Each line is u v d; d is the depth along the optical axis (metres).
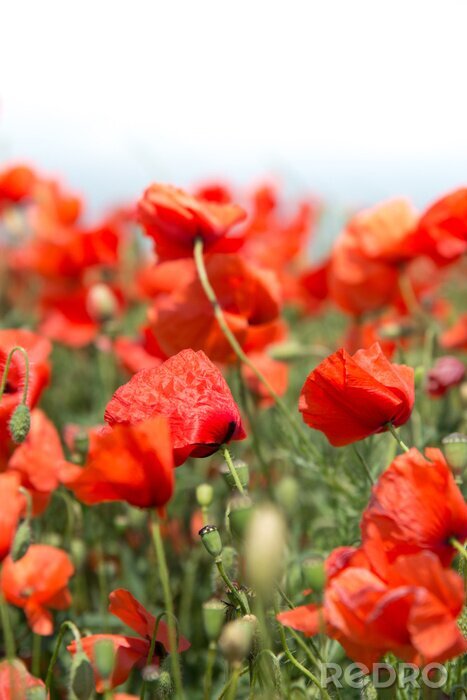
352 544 1.19
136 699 1.05
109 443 0.93
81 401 2.20
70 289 2.26
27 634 1.26
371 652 0.90
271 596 0.97
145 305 2.69
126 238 2.64
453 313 2.26
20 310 2.75
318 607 0.89
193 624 1.35
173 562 1.40
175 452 0.98
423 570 0.87
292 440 1.30
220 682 1.25
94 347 2.09
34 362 1.12
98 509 1.33
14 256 2.73
